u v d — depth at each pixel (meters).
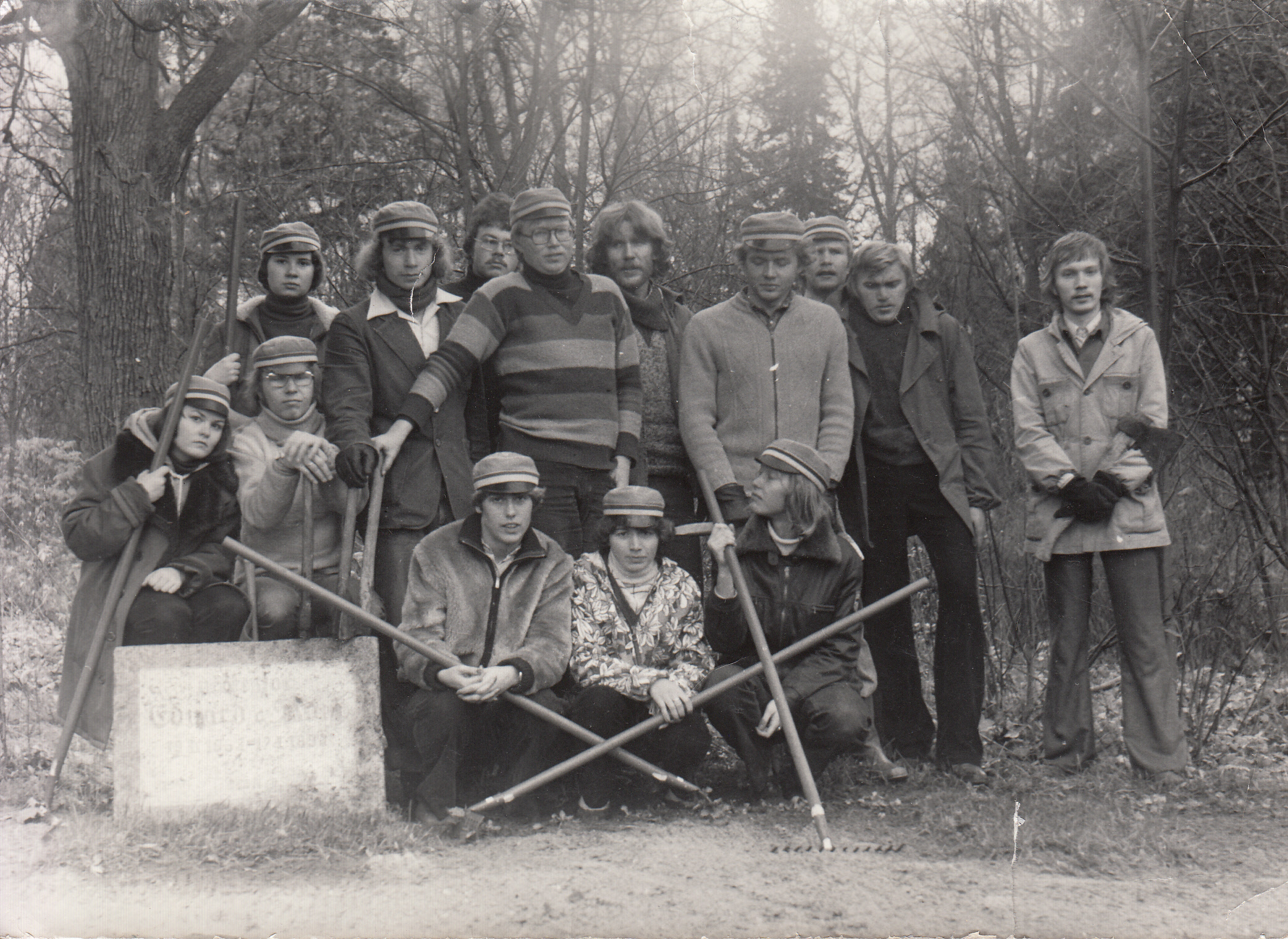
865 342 4.84
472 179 7.83
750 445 4.69
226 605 4.05
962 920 3.03
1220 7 5.79
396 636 3.82
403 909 3.04
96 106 6.34
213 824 3.60
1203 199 5.90
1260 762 4.69
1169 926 3.02
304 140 8.39
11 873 3.24
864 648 4.96
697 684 4.10
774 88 8.35
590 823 3.89
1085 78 5.91
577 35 7.73
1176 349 5.89
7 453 8.11
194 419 4.00
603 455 4.50
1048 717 4.66
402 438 4.19
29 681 5.50
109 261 6.39
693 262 8.25
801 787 4.23
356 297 8.02
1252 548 5.20
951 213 7.02
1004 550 5.79
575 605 4.15
